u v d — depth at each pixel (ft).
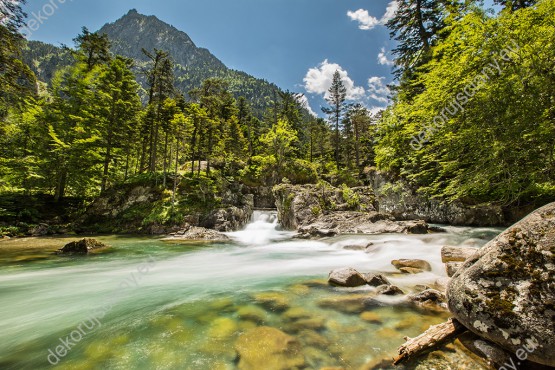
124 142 99.71
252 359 13.52
